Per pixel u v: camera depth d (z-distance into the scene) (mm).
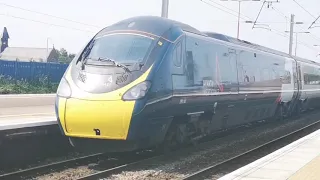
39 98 23500
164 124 11125
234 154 13789
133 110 10047
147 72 10570
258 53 18203
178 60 11617
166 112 11039
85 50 11648
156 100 10555
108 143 10391
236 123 16312
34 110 19625
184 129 12570
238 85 15594
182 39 11914
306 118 28016
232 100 15078
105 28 12266
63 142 12578
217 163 12094
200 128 13406
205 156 13094
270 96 19609
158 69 10758
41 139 11898
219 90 13930
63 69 37750
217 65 13930
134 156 12633
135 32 11445
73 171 10719
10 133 10828
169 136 12086
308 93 28312
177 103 11438
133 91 10219
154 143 11062
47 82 36375
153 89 10469
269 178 8477
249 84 16766
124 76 10461
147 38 11242
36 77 35719
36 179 9828
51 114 17234
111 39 11531
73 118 10414
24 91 33031
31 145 11602
